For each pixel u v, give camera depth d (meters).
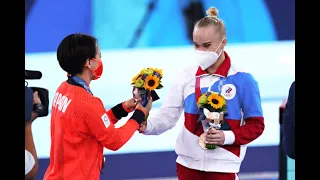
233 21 18.56
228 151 8.96
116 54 18.23
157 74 9.16
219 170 8.94
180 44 18.58
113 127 8.30
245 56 18.39
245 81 8.88
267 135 16.91
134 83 9.16
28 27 17.95
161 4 18.52
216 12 9.31
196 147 9.02
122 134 8.42
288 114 8.76
